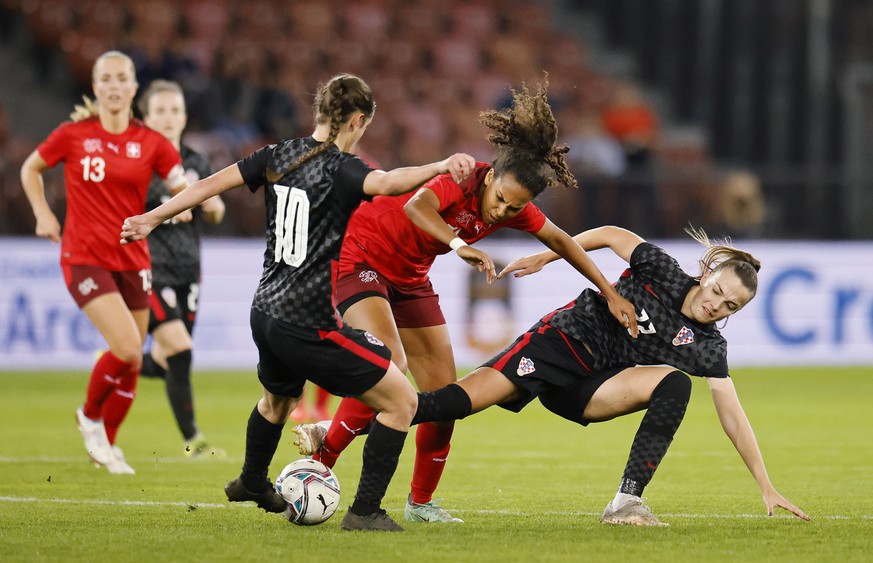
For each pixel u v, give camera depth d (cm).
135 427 3581
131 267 2686
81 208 2628
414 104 6762
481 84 6988
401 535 1781
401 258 2016
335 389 1761
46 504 2131
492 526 1895
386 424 1778
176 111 3067
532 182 1792
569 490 2417
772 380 5112
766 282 5650
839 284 5700
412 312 2077
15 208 5131
